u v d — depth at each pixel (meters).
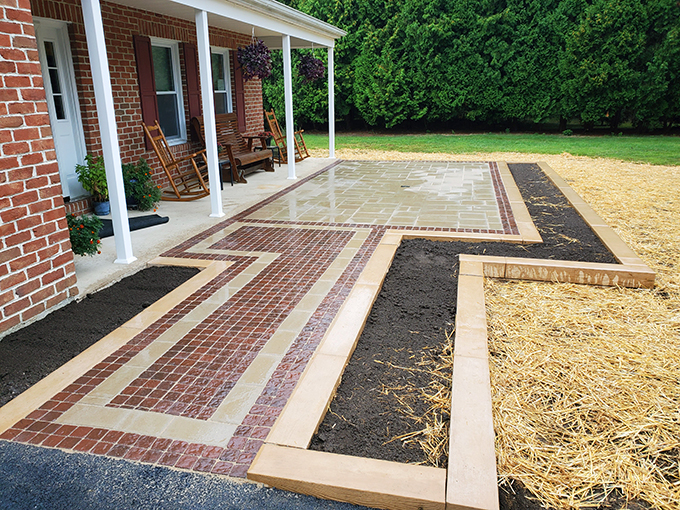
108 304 4.03
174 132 8.86
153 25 7.66
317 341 3.42
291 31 8.73
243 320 3.72
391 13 17.25
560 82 16.30
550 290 4.35
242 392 2.86
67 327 3.63
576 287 4.41
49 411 2.70
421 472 2.21
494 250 5.25
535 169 10.40
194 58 8.84
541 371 3.10
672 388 2.90
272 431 2.48
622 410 2.72
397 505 2.10
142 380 2.97
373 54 17.44
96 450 2.41
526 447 2.45
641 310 3.93
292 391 2.86
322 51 17.81
